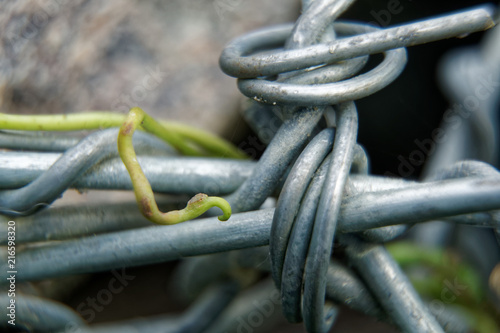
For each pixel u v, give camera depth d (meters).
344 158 0.10
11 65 0.13
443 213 0.09
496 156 0.15
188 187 0.10
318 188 0.10
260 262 0.13
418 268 0.14
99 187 0.10
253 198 0.10
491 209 0.09
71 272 0.10
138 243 0.10
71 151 0.10
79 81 0.15
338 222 0.10
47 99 0.14
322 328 0.10
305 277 0.10
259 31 0.11
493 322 0.14
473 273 0.14
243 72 0.10
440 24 0.10
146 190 0.10
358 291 0.10
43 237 0.11
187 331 0.14
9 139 0.11
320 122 0.10
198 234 0.10
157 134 0.11
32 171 0.10
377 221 0.10
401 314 0.10
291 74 0.10
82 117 0.11
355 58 0.10
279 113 0.12
